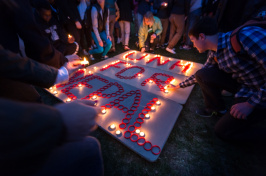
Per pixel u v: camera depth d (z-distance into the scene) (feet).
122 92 10.05
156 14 18.48
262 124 7.50
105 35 14.97
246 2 10.60
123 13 17.06
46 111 1.32
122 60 15.42
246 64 5.13
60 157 2.30
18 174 1.37
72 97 9.57
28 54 3.49
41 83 2.73
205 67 8.05
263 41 4.30
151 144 6.49
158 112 8.22
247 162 6.01
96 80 11.60
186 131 7.42
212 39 5.83
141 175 5.65
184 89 10.25
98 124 7.52
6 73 2.10
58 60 3.93
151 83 11.12
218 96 7.54
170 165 5.97
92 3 13.35
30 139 1.16
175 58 16.24
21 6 2.88
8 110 1.01
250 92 5.57
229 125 5.90
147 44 17.99
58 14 12.09
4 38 2.74
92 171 2.77
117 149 6.61
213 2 14.20
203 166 5.92
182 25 16.10
